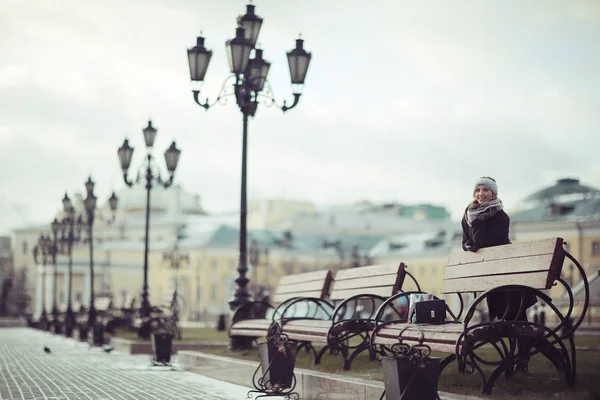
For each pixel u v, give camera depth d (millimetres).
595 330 35750
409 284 122188
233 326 17906
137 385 14898
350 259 127688
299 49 20031
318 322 13109
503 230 10672
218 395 12922
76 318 46344
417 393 8414
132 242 127688
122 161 30375
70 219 48750
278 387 12070
